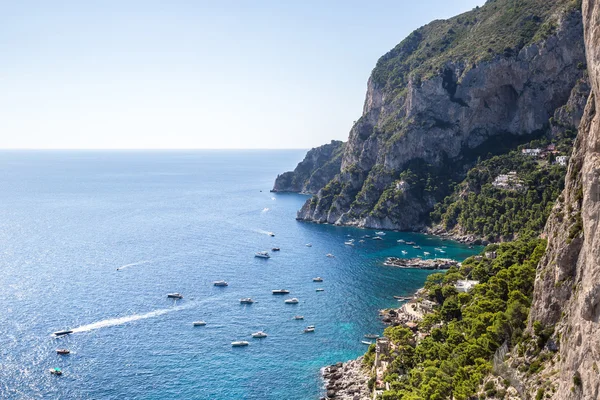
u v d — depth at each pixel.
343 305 171.12
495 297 118.62
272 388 115.69
